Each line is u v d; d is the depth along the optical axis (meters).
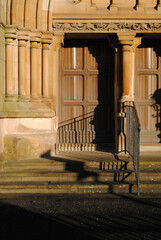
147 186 6.46
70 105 9.17
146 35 8.55
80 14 8.21
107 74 9.13
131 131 7.18
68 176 6.77
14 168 7.06
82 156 7.84
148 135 9.15
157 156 7.61
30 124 7.91
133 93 8.71
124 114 8.15
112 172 6.76
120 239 4.40
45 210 5.54
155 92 9.16
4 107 7.62
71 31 8.29
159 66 9.12
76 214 5.35
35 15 8.12
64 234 4.56
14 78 7.91
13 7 7.72
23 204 5.84
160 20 8.23
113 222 5.00
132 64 8.64
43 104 8.22
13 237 4.47
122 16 8.19
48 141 7.95
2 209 5.59
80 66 9.12
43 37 8.22
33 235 4.53
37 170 6.98
